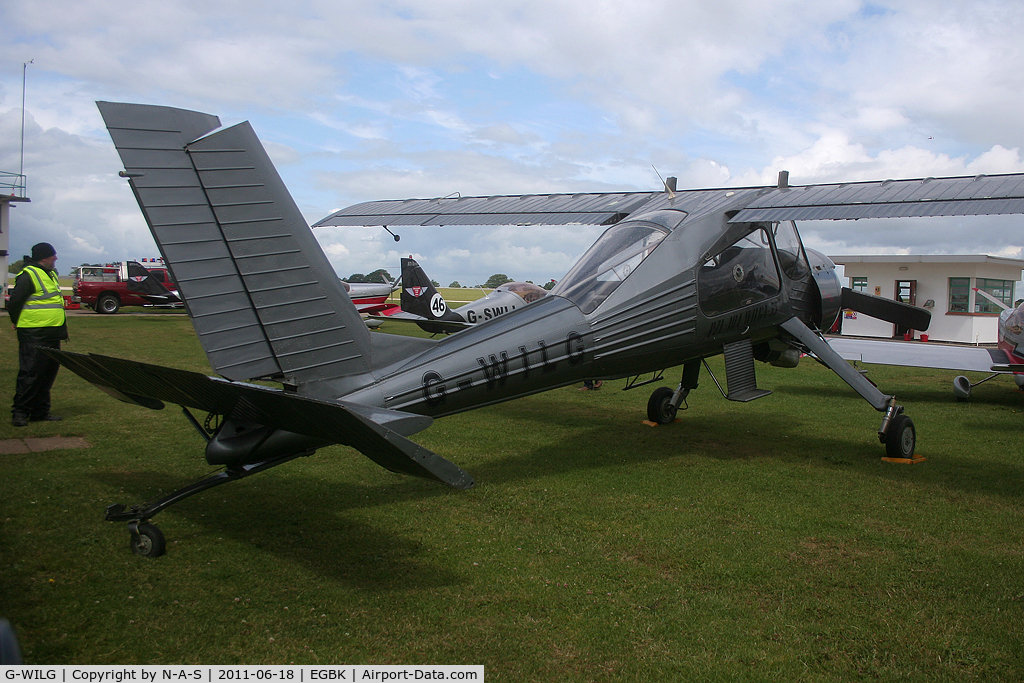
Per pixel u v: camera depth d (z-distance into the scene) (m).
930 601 3.36
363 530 4.30
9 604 3.18
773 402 9.67
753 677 2.69
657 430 7.63
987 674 2.71
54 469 5.53
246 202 3.87
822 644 2.94
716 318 6.39
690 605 3.30
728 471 5.87
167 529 4.23
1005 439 7.27
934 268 20.58
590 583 3.55
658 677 2.67
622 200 7.80
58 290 7.38
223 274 3.79
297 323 4.07
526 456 6.38
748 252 6.67
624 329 5.80
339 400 4.25
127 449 6.25
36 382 7.23
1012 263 20.56
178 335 17.91
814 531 4.37
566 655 2.82
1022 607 3.30
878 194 6.08
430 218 8.39
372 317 23.06
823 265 7.81
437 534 4.25
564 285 5.83
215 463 3.85
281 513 4.60
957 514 4.73
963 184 5.85
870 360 10.64
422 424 3.75
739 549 4.05
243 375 3.85
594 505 4.89
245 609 3.20
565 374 5.55
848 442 7.07
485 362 4.96
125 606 3.20
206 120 3.77
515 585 3.51
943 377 12.75
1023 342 10.05
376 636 2.96
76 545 3.93
